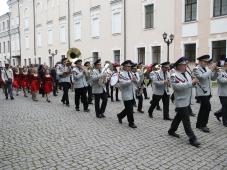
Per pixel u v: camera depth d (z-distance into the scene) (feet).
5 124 30.35
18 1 155.94
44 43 133.18
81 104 43.80
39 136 25.44
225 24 60.59
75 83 37.47
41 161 19.35
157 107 38.01
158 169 17.88
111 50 91.71
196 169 17.87
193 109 37.29
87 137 24.95
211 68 28.17
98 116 33.42
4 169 18.07
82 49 106.63
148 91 59.57
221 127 28.14
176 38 70.54
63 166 18.47
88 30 102.32
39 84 51.75
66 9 114.52
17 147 22.39
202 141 23.56
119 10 87.35
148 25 79.10
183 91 22.75
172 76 22.98
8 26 172.55
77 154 20.63
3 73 50.47
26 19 150.00
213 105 40.75
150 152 20.97
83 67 38.04
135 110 37.88
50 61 129.08
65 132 26.73
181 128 27.81
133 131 26.94
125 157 19.98
